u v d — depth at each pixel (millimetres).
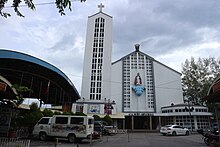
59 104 34938
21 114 20391
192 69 54969
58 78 23641
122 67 54500
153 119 49812
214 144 14477
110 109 45719
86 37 55125
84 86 50531
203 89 49906
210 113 43438
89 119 17031
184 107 45031
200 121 44125
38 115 20078
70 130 16531
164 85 53344
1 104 17000
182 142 18234
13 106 17172
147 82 53719
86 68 52062
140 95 52188
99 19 57031
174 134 29094
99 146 14758
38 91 28859
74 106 45906
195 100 54000
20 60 17047
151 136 27750
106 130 29094
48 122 17328
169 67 54625
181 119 45281
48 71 21328
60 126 16812
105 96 49625
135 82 52906
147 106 51250
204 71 53406
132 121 47875
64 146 13859
